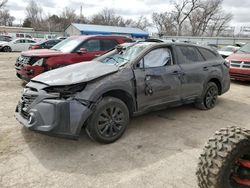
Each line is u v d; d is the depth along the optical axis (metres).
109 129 4.11
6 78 9.40
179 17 63.41
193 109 6.07
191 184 3.14
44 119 3.63
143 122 5.13
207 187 2.39
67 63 7.51
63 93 3.70
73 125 3.67
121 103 4.18
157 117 5.45
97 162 3.59
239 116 5.69
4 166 3.44
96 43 8.16
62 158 3.68
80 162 3.58
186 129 4.82
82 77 3.89
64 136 3.64
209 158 2.38
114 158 3.71
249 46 10.24
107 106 4.01
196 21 64.19
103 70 4.19
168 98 4.95
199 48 5.79
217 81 6.19
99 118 3.96
